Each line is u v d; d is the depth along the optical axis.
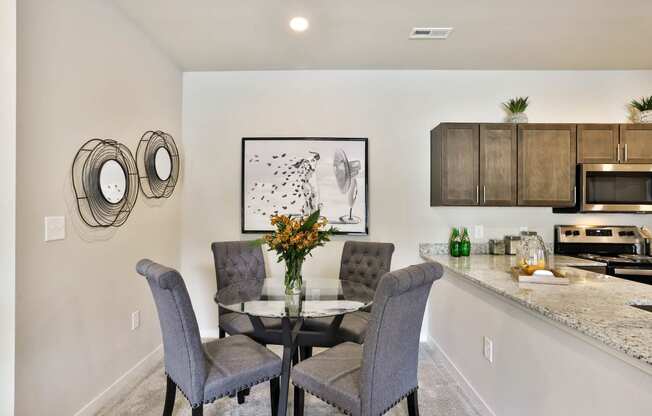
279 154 3.25
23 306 1.59
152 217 2.74
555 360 1.46
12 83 1.51
